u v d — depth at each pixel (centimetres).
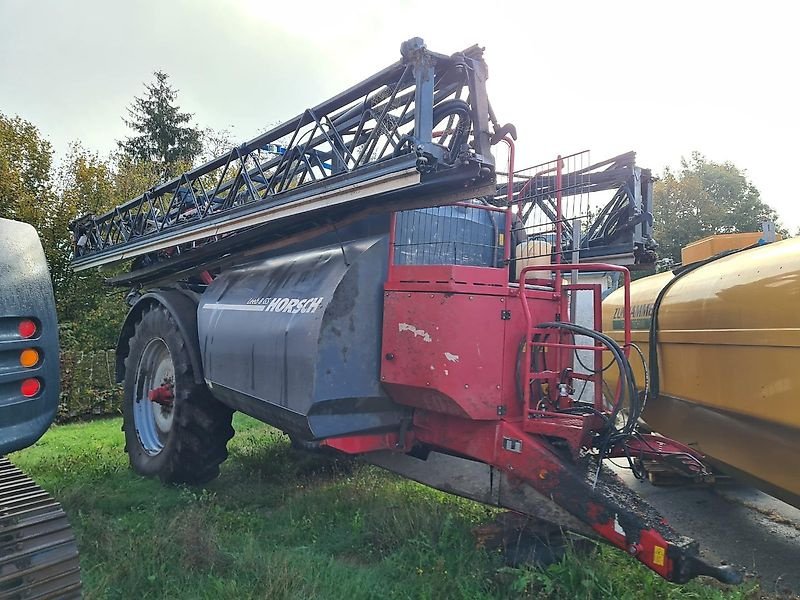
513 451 354
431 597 318
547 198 457
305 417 375
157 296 591
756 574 392
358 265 388
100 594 305
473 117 335
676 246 3034
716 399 412
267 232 475
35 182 1423
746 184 3431
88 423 1070
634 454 367
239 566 348
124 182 1739
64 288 1369
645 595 326
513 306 373
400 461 430
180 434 534
